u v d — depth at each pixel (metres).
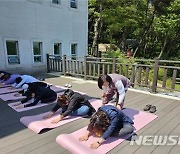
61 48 9.46
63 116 2.92
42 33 8.43
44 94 3.81
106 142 2.31
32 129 2.67
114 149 2.19
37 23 8.15
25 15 7.66
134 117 3.12
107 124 2.30
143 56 15.93
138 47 15.28
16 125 2.83
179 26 12.80
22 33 7.67
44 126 2.69
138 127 2.74
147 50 16.31
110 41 16.41
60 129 2.69
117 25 13.01
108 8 13.10
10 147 2.24
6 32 7.17
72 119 3.01
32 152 2.13
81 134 2.51
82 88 5.32
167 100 4.12
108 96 3.12
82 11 10.30
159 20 13.22
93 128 2.39
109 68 5.72
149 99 4.20
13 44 7.54
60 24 9.18
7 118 3.11
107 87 2.97
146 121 2.96
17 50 7.68
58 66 7.94
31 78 4.68
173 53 15.17
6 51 7.27
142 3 13.22
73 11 9.74
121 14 12.86
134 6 12.95
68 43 9.78
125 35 15.70
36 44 8.36
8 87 5.20
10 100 4.09
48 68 8.45
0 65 7.17
